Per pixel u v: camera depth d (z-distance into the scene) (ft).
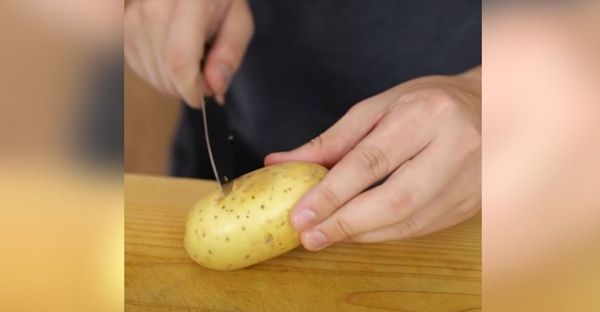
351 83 1.94
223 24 1.85
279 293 1.70
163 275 1.72
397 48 1.95
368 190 1.66
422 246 1.76
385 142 1.64
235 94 1.86
